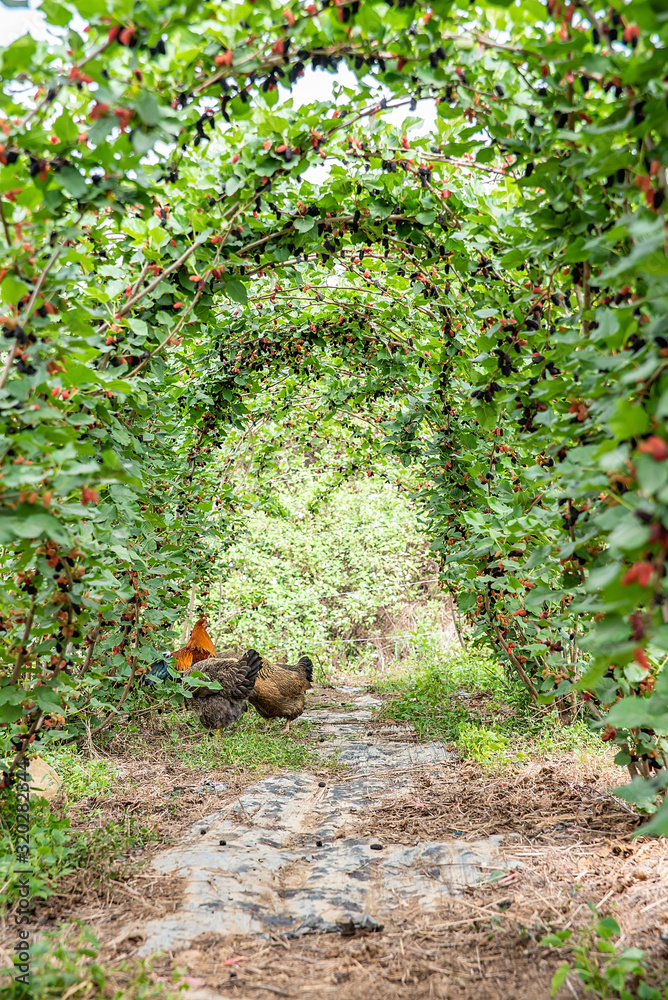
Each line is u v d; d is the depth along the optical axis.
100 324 3.91
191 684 5.79
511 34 3.07
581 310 3.54
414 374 6.19
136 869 3.35
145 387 4.48
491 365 3.89
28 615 3.38
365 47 3.01
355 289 5.73
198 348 6.33
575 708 5.40
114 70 2.86
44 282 3.01
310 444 10.01
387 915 2.92
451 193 4.17
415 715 7.21
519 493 3.94
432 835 3.76
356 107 3.77
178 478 6.96
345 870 3.35
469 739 5.36
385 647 13.80
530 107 3.17
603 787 4.20
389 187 4.17
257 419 8.81
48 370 2.95
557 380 2.93
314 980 2.44
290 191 4.18
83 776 4.62
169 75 3.02
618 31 2.50
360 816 4.20
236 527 10.09
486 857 3.39
